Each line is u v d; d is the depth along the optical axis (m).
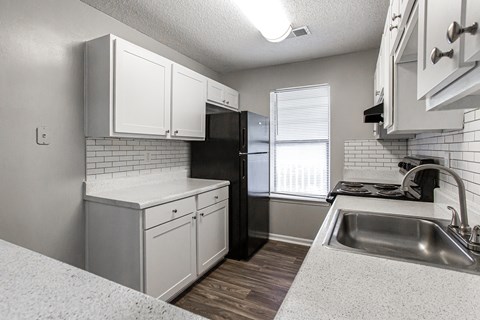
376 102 2.40
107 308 0.52
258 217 3.00
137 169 2.41
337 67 3.02
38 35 1.68
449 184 1.52
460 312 0.56
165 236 1.87
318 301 0.60
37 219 1.70
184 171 2.93
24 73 1.62
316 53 2.96
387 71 1.55
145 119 2.07
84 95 1.94
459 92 0.54
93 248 1.92
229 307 1.92
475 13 0.41
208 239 2.38
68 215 1.86
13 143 1.58
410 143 2.58
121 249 1.77
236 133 2.74
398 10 1.17
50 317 0.49
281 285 2.23
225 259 2.77
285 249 3.03
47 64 1.73
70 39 1.86
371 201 1.77
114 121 1.84
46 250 1.74
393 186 2.35
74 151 1.89
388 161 2.81
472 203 1.21
